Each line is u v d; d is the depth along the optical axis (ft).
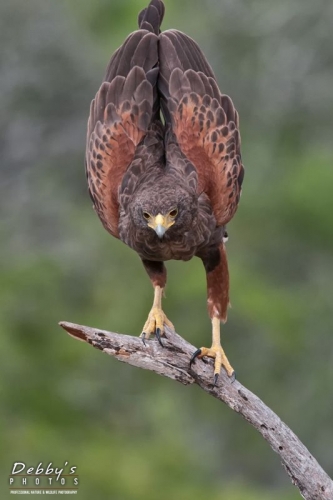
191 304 66.64
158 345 38.81
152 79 41.14
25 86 73.26
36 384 61.16
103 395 62.95
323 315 69.15
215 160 40.73
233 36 73.26
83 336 38.17
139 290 69.10
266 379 67.05
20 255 70.85
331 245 71.97
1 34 73.10
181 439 62.59
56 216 73.00
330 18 71.41
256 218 72.59
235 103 73.41
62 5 75.25
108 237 71.82
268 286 70.90
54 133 73.82
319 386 66.39
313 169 72.13
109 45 76.23
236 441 64.90
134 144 40.65
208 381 39.09
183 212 38.40
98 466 56.59
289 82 72.59
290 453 38.22
